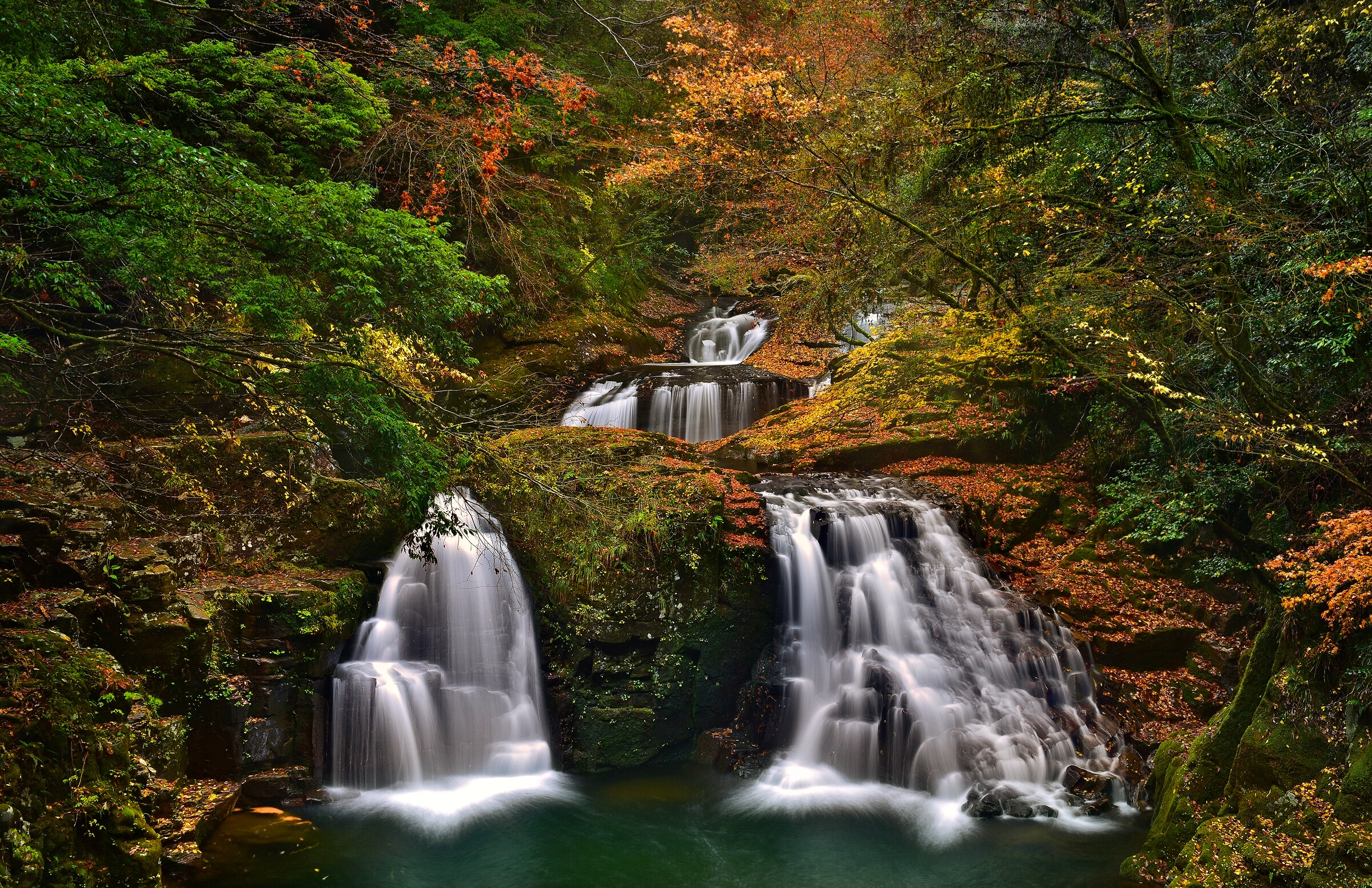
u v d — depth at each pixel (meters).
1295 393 7.22
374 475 9.29
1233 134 7.68
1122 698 9.06
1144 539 8.23
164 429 9.19
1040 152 9.17
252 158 11.49
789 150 9.48
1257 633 9.41
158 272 6.36
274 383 6.64
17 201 5.50
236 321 7.57
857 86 9.95
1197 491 7.74
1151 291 7.41
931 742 8.26
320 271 6.11
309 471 8.54
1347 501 6.82
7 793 4.71
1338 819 5.26
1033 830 7.43
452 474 7.91
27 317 5.93
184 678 6.93
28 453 7.59
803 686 8.93
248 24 9.00
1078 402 11.96
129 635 6.66
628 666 8.78
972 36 8.75
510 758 8.48
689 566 8.86
